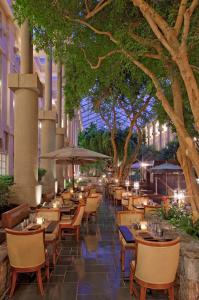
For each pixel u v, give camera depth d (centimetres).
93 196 1029
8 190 884
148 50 623
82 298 446
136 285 492
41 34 640
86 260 624
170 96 835
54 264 589
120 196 1536
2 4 1533
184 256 422
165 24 457
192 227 521
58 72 1948
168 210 697
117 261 617
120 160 2219
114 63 771
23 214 781
